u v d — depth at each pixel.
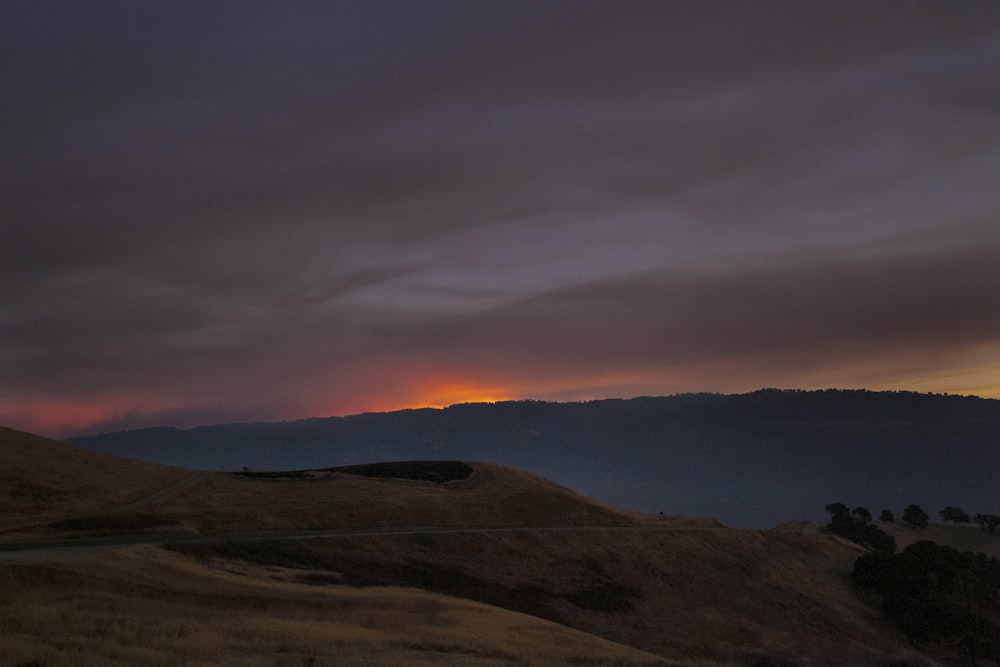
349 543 67.38
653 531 96.81
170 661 20.80
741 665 64.19
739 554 98.19
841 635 80.75
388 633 32.84
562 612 66.06
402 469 118.12
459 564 70.75
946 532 162.25
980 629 83.44
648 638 65.62
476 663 27.81
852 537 131.12
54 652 19.58
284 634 28.00
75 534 57.81
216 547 57.09
